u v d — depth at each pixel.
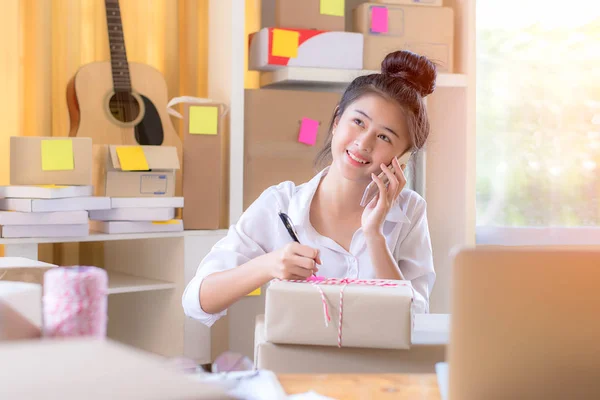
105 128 2.40
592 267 0.66
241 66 2.44
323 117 2.52
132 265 2.58
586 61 2.98
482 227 2.97
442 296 2.66
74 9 2.55
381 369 1.00
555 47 2.97
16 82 2.46
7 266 1.19
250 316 2.45
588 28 2.97
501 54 2.96
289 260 1.18
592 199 2.99
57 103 2.55
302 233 1.56
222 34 2.51
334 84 2.58
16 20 2.45
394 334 0.98
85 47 2.59
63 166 2.23
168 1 2.69
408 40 2.58
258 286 1.34
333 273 1.54
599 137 2.99
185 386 0.45
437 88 2.65
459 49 2.66
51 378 0.45
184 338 2.35
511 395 0.67
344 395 0.83
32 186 2.12
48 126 2.50
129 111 2.44
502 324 0.67
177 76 2.71
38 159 2.22
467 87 2.61
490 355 0.67
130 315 2.57
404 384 0.88
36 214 2.08
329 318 0.99
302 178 2.51
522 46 2.96
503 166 2.97
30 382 0.45
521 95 2.96
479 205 2.97
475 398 0.67
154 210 2.28
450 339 0.68
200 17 2.73
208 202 2.40
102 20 2.60
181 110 2.71
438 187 2.66
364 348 1.00
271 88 2.78
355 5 2.85
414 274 1.65
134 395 0.43
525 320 0.66
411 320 1.01
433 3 2.60
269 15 2.84
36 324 0.78
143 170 2.31
